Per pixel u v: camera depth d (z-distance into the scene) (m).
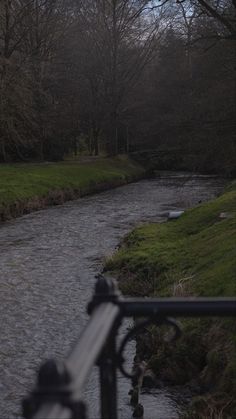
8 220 21.64
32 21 35.22
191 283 9.03
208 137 27.81
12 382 6.96
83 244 16.42
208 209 16.41
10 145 36.50
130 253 12.95
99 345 1.75
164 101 38.38
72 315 9.55
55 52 39.34
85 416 1.55
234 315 2.24
